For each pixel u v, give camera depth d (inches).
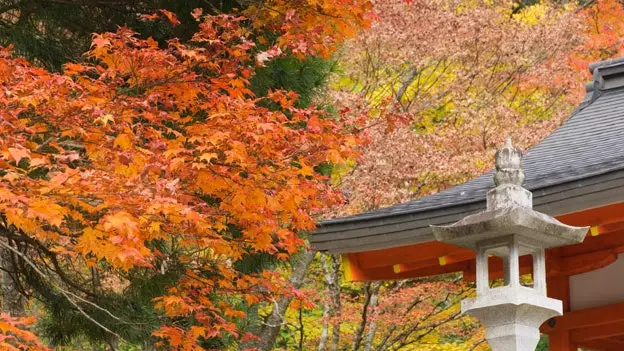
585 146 264.5
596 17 719.1
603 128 280.2
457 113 568.4
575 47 632.4
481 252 182.4
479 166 525.7
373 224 245.1
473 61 592.4
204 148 221.3
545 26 596.7
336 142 245.4
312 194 251.6
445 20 568.4
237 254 271.7
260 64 254.5
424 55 574.6
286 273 538.6
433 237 237.8
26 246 304.5
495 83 604.7
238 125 229.5
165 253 312.3
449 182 529.0
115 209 201.0
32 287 338.6
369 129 507.5
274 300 302.2
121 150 217.8
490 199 183.0
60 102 219.8
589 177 213.2
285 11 276.7
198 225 229.9
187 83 256.2
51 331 348.8
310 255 516.1
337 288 510.3
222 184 237.8
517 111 593.3
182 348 274.8
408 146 506.3
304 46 256.5
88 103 222.4
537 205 220.5
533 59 601.3
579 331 263.4
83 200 209.0
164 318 321.1
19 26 332.8
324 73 374.6
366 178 498.0
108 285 386.6
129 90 261.4
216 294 328.8
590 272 262.8
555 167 245.9
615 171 209.6
